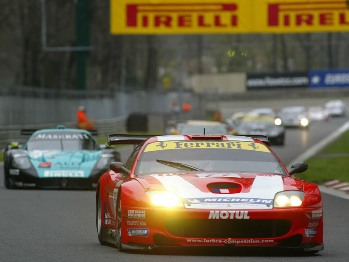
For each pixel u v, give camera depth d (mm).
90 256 38188
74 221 54875
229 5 131000
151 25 131375
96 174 78750
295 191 38156
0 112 152875
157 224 37312
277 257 37875
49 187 80500
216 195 37562
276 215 37094
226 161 41500
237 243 37125
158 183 38500
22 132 83812
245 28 130625
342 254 39531
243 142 43062
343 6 129500
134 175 40719
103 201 43656
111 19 131500
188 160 41500
